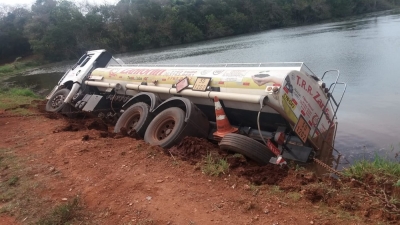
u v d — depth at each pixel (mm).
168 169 5754
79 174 5785
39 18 66000
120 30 65812
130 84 9992
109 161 6219
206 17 70000
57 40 61906
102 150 6777
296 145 6914
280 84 6621
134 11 67562
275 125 7281
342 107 11227
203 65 8922
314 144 7258
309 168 6586
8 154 7016
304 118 7078
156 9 68188
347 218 4066
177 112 7543
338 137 8578
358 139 8336
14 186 5547
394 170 5398
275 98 6609
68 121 9914
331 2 74625
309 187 4863
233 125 7926
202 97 7801
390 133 8523
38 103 13797
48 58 62938
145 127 8203
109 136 8117
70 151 6805
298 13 75375
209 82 7809
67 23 62375
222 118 7371
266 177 5465
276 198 4656
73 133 8273
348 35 35062
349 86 14086
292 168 6117
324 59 21953
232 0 73812
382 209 4180
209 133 7805
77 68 12898
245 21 71625
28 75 40188
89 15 64938
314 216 4156
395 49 21922
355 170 5605
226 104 7602
